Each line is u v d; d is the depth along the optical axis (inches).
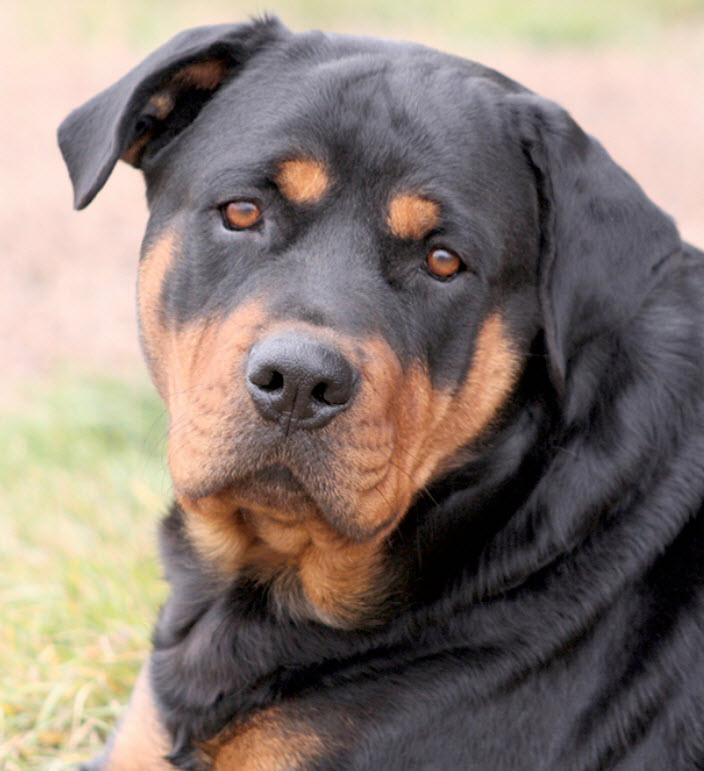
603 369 233.0
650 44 1226.6
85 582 353.4
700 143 920.3
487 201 232.7
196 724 239.9
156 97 250.7
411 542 234.7
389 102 233.8
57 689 304.7
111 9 1193.4
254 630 239.3
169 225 243.8
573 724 222.7
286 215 228.8
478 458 236.8
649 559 228.5
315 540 227.1
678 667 224.5
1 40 1107.3
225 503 226.2
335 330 211.8
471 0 1317.7
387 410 218.1
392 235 228.2
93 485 428.8
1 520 403.5
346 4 1270.9
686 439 234.4
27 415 482.9
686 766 220.8
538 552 227.8
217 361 219.1
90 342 575.5
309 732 229.1
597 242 232.8
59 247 698.8
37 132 894.4
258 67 246.4
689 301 244.8
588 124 963.3
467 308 232.2
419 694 226.2
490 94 244.1
